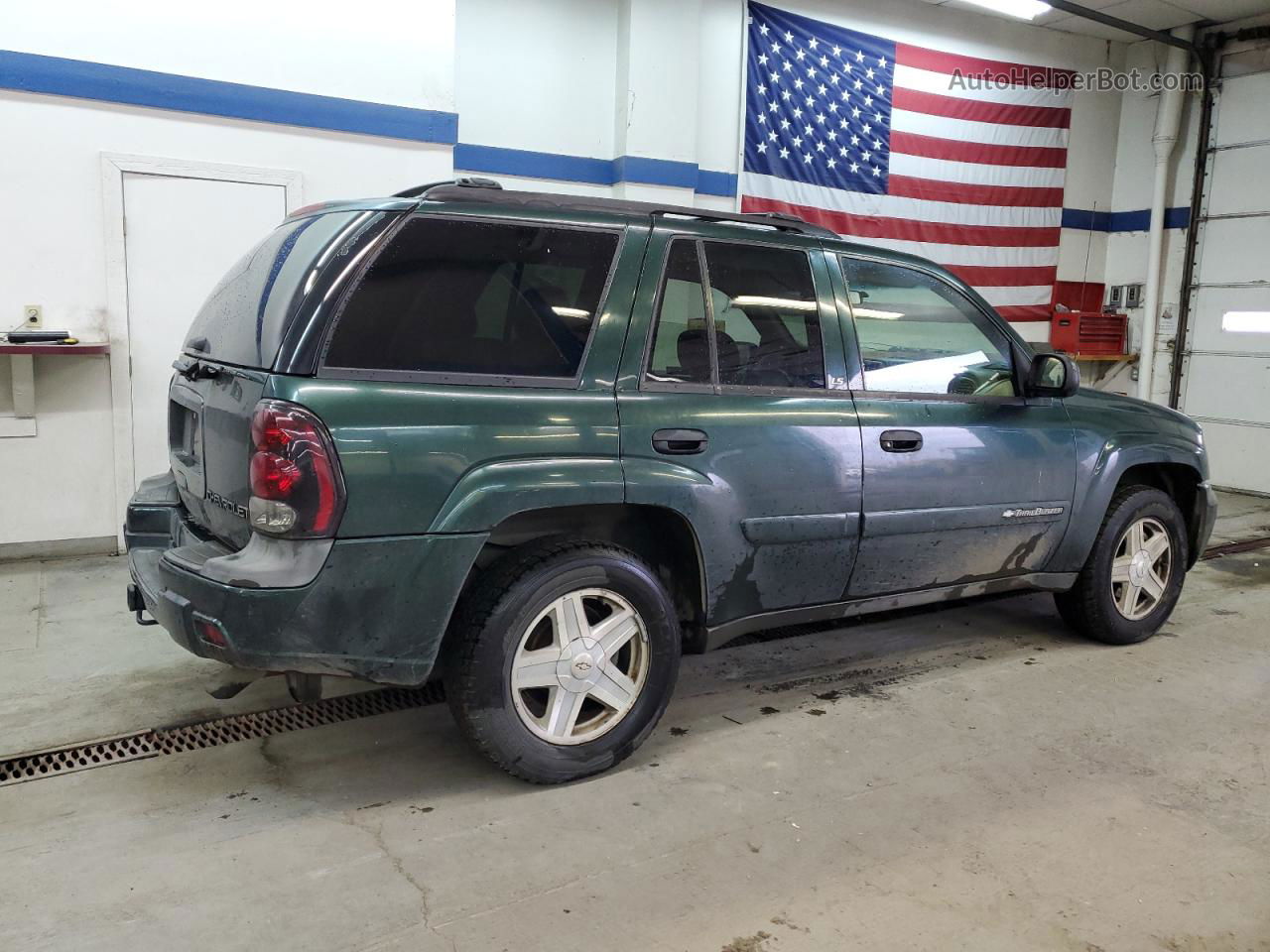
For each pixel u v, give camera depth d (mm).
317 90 5516
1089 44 9492
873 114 8211
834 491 3211
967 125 8766
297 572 2400
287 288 2559
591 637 2818
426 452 2520
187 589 2486
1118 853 2551
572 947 2111
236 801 2740
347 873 2381
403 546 2500
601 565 2779
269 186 5488
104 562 5230
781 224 3328
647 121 7102
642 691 2918
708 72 7457
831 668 3938
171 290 5359
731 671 3883
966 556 3643
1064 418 3896
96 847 2482
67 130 5000
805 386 3221
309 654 2449
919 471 3408
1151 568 4266
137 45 5066
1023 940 2170
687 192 7324
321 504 2395
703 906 2270
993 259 9180
